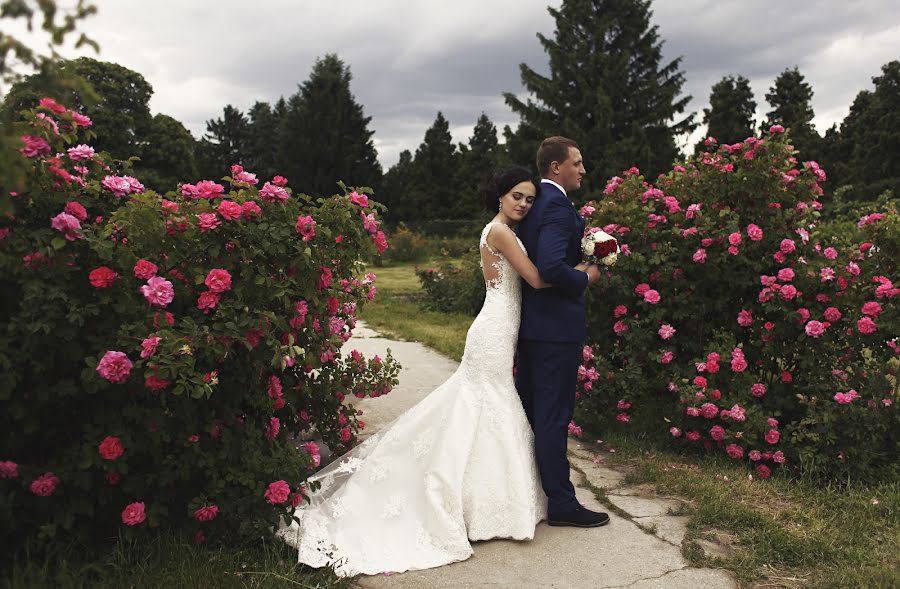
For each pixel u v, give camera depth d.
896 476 3.92
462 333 9.20
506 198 3.29
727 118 40.94
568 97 31.34
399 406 5.53
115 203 2.83
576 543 3.08
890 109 34.41
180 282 2.84
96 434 2.55
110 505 2.77
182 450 2.78
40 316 2.41
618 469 4.14
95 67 26.25
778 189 4.45
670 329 4.54
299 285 3.02
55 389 2.48
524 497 3.12
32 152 2.37
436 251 28.42
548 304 3.29
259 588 2.50
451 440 3.18
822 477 3.98
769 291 4.24
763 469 4.03
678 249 4.63
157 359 2.44
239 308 2.79
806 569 2.83
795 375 4.45
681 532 3.18
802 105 40.56
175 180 27.34
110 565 2.54
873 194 33.31
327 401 3.80
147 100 27.55
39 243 2.38
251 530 2.78
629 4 32.44
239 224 2.81
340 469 3.43
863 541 3.05
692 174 4.78
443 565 2.88
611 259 3.27
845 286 4.17
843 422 3.92
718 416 4.30
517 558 2.94
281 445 3.23
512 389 3.31
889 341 4.13
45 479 2.48
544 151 3.44
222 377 2.90
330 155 44.06
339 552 2.89
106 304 2.60
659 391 4.84
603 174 29.06
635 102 31.47
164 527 2.77
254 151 61.62
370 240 3.40
